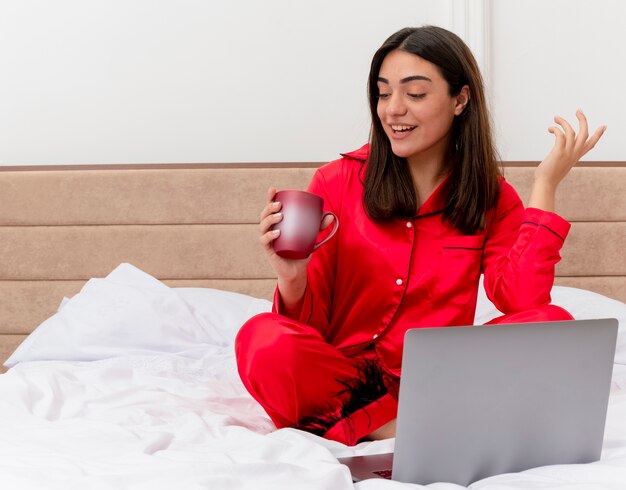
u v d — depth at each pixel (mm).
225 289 2775
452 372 1093
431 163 1594
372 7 2863
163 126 2875
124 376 1792
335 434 1364
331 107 2875
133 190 2777
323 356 1395
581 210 2789
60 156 2875
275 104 2877
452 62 1498
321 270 1573
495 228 1639
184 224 2787
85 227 2785
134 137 2877
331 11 2863
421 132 1492
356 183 1620
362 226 1583
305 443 1192
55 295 2777
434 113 1487
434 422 1100
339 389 1404
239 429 1310
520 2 2873
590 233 2789
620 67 2895
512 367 1123
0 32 2855
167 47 2865
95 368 1901
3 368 2779
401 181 1560
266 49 2871
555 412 1168
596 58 2893
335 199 1617
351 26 2865
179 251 2775
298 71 2875
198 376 2027
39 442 1259
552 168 1542
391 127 1506
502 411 1135
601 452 1264
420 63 1479
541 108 2895
